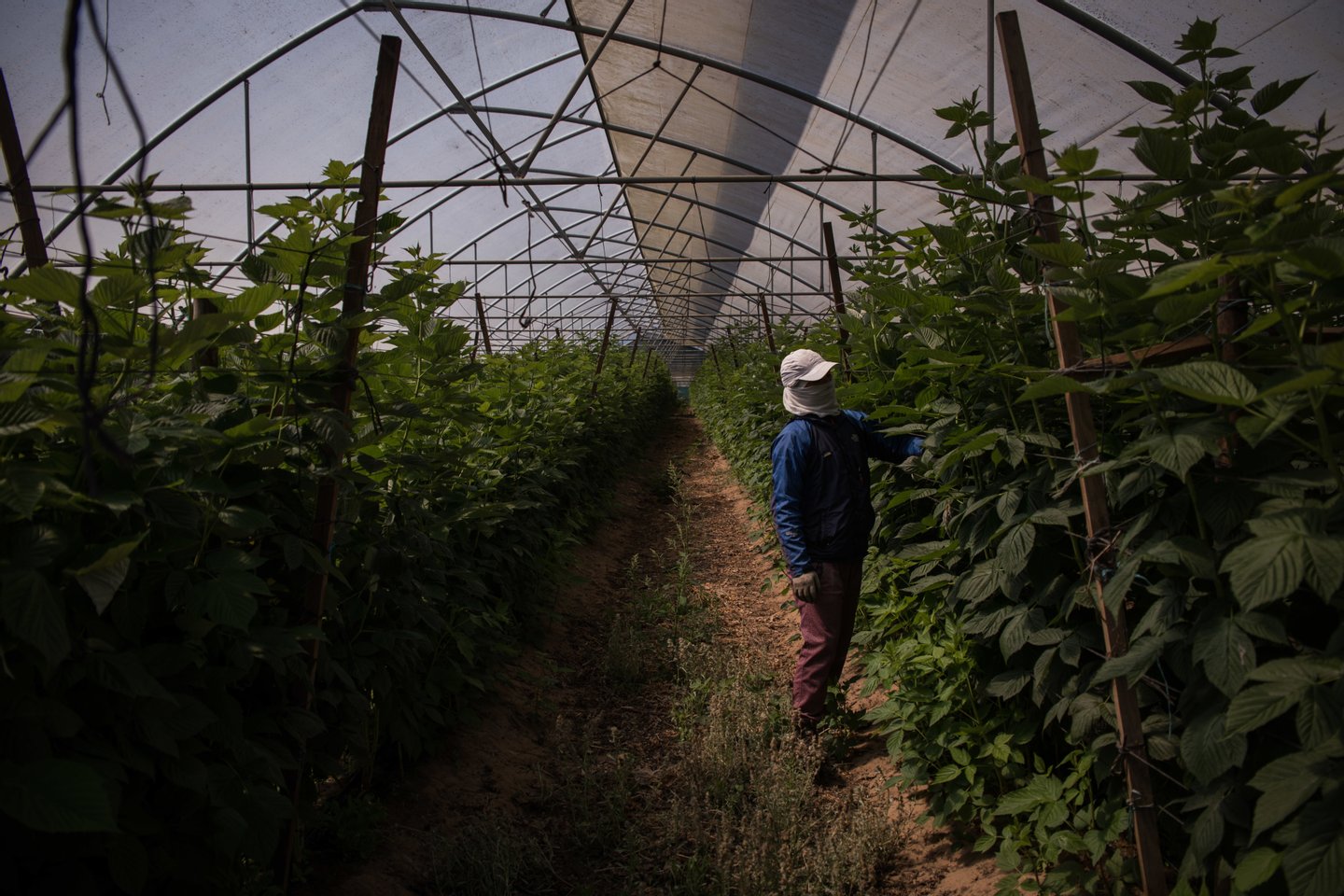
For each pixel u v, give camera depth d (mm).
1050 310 2693
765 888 3123
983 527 3158
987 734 3244
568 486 7777
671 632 6074
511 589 5418
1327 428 2160
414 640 3402
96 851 1854
